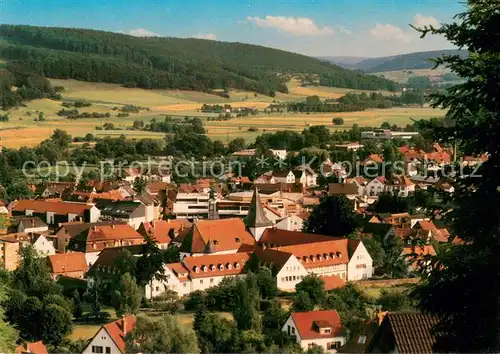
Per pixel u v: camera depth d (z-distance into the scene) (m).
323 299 135.88
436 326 39.41
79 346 111.69
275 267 159.88
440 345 38.72
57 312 117.06
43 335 115.50
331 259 171.75
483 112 37.06
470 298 38.00
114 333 100.69
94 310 134.25
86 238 199.12
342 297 138.88
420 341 46.03
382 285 159.12
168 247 194.38
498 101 37.59
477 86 37.75
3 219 76.38
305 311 120.19
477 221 37.81
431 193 40.84
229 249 181.62
